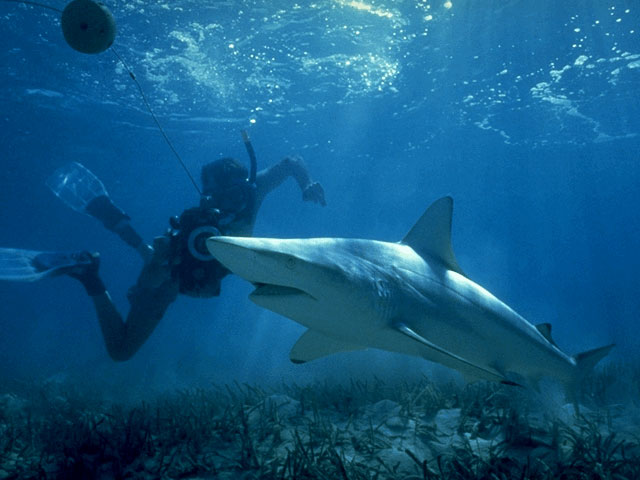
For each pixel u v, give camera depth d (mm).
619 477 2748
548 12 13227
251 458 3328
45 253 4957
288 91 18531
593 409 4598
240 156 29297
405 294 2980
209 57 15164
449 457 3162
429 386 4750
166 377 12984
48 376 12844
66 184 5602
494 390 4773
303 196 5723
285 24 13422
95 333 25703
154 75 16500
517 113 22297
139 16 12586
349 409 4465
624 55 15875
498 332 3439
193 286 4152
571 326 33125
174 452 3592
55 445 4074
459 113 22094
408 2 12641
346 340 3068
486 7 12969
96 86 17562
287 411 4293
